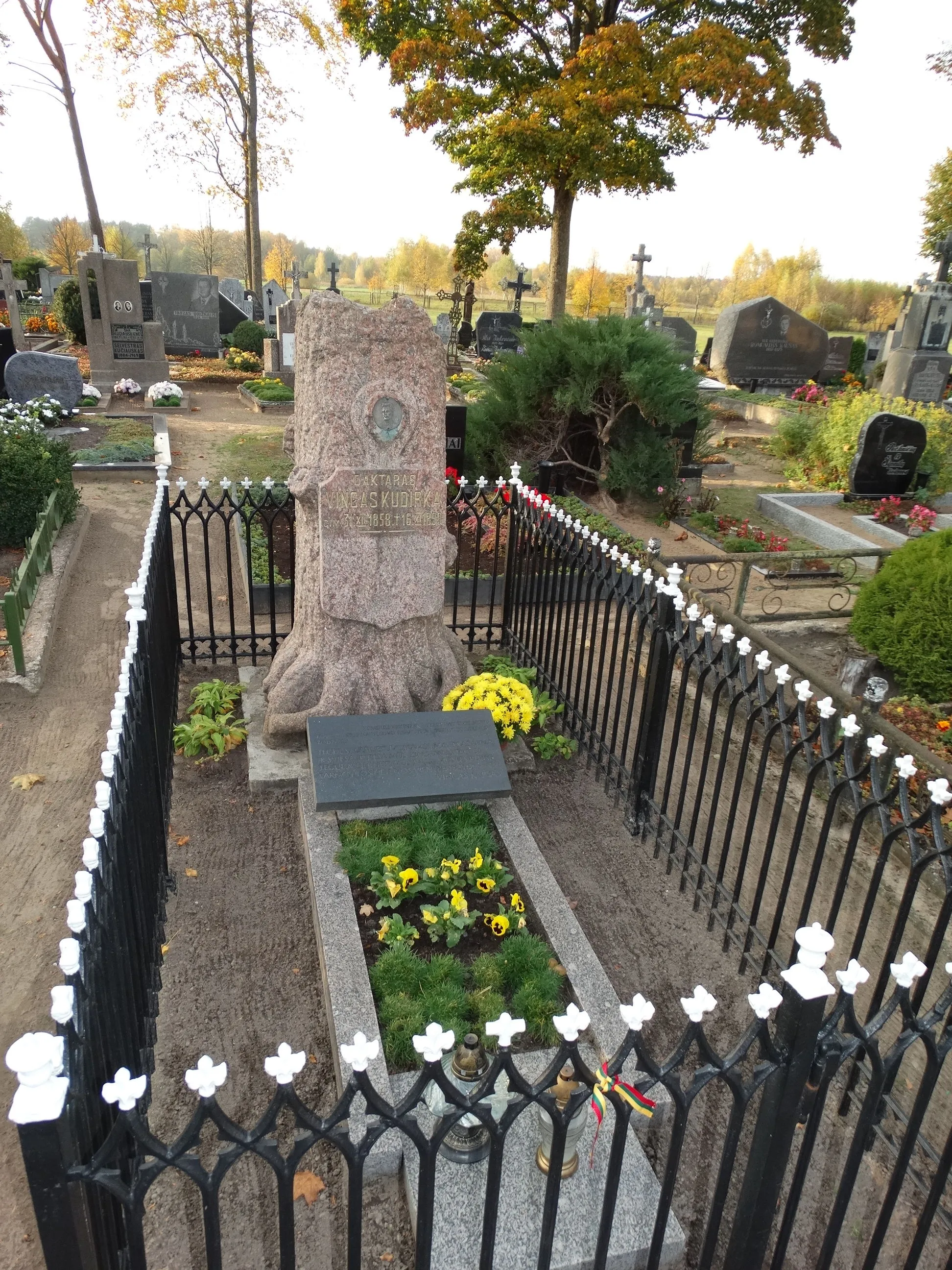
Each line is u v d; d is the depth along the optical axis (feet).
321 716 18.83
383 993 13.38
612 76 59.47
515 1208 10.40
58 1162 5.56
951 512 42.78
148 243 107.86
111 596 28.37
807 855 17.21
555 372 39.91
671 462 39.34
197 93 117.80
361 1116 11.35
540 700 22.44
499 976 13.76
